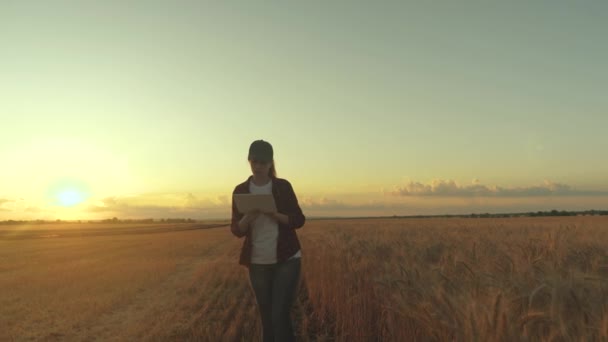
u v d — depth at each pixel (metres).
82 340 6.70
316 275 9.27
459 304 3.31
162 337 6.54
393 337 4.57
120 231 77.56
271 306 4.17
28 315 8.45
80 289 11.46
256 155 3.97
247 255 4.14
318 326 7.10
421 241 8.74
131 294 10.59
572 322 2.82
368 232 13.74
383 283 4.84
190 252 25.03
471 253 5.96
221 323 7.30
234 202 4.26
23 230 88.25
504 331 2.79
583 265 5.09
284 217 4.01
